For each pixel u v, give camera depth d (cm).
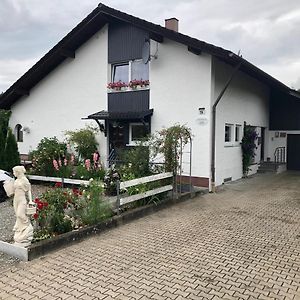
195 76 1120
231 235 646
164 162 967
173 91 1166
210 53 1034
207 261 517
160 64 1189
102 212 682
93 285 438
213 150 1112
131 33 1251
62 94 1463
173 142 954
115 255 543
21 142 1625
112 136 1320
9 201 888
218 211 839
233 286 435
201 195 1048
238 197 1017
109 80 1323
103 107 1341
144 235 647
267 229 685
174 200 916
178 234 653
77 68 1409
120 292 419
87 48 1373
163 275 467
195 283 443
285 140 1745
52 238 565
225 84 1207
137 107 1252
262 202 945
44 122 1533
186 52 1131
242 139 1411
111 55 1305
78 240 607
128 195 820
